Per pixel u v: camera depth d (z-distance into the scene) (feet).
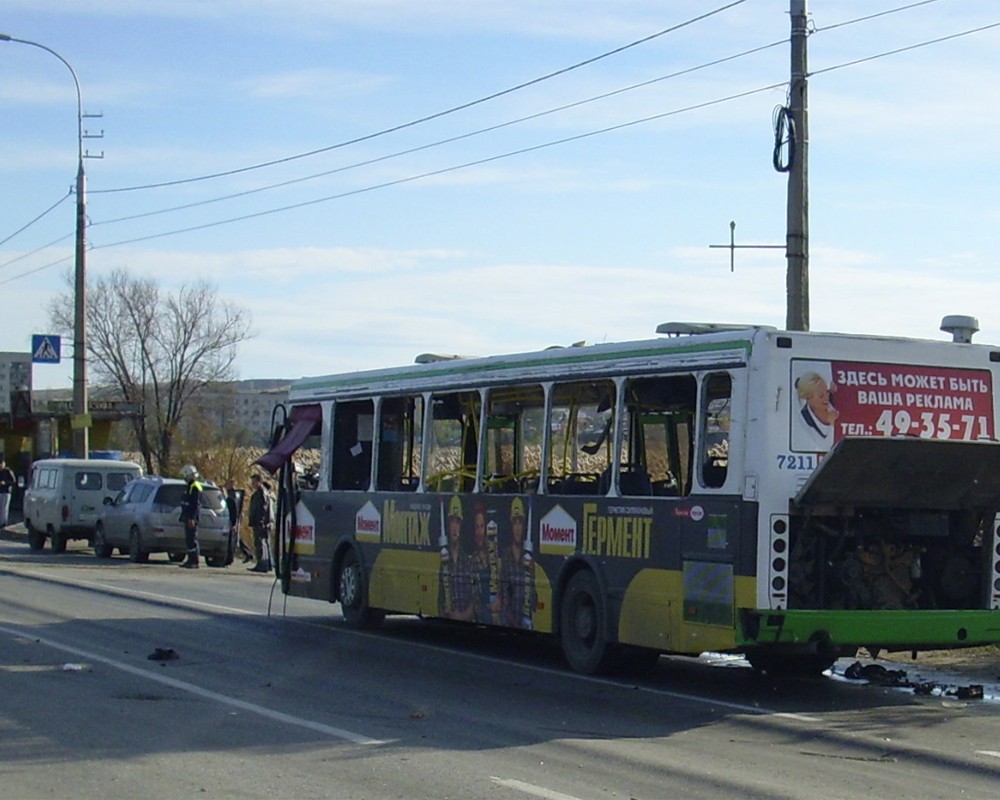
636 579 42.63
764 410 38.70
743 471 38.86
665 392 42.29
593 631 44.78
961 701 40.93
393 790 27.76
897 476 38.73
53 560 100.68
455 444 52.70
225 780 28.50
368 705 38.29
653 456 42.68
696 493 40.40
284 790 27.66
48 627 55.62
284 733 33.78
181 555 102.83
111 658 46.65
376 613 59.26
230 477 135.33
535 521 47.52
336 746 32.27
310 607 68.23
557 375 46.85
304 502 62.54
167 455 185.06
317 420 62.34
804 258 58.29
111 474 108.68
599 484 44.75
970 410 41.34
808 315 58.23
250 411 227.20
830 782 29.25
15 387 148.05
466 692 41.14
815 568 39.78
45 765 29.81
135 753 31.12
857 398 39.83
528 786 28.25
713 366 40.22
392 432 56.95
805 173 58.44
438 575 52.75
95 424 156.97
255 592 76.38
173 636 53.62
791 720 37.04
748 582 38.34
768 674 46.57
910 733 35.29
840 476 38.14
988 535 42.04
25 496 115.24
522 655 50.62
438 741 33.12
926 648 41.11
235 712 36.65
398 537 55.57
